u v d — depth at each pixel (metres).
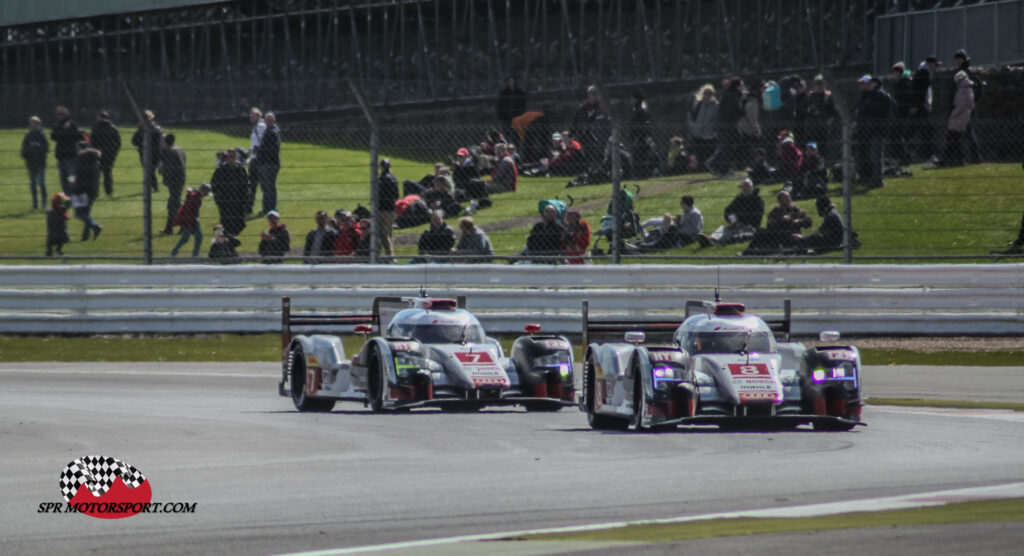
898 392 44.50
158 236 71.88
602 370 36.44
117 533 19.59
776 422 34.19
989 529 18.62
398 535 19.12
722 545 17.80
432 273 61.44
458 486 24.03
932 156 72.19
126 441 31.88
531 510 21.27
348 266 61.84
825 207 63.03
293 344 43.56
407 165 83.75
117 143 74.81
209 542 18.75
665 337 59.88
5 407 40.66
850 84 78.69
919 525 19.08
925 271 59.44
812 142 70.81
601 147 76.12
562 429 35.56
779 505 21.39
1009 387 45.84
